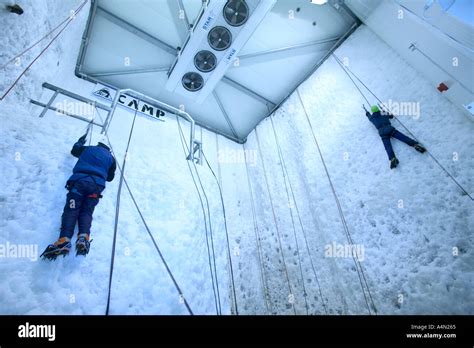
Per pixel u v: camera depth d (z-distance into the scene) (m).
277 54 5.32
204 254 3.04
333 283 3.57
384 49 4.22
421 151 3.15
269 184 5.37
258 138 6.38
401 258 2.99
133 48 4.97
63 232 1.85
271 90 6.05
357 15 4.66
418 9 3.50
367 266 3.28
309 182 4.56
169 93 5.79
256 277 4.45
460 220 2.65
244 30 4.29
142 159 3.23
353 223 3.64
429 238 2.82
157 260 2.46
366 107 4.12
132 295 2.09
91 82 5.10
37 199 2.07
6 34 2.55
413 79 3.60
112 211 2.48
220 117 6.54
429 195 2.97
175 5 4.44
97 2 4.28
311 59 5.49
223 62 4.70
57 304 1.71
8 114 2.38
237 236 5.04
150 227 2.64
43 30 3.12
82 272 1.95
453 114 3.04
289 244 4.40
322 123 4.82
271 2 4.01
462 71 2.91
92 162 2.29
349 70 4.70
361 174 3.80
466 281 2.44
